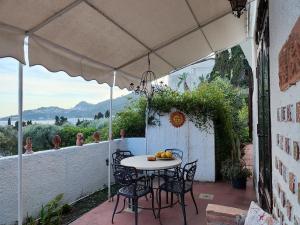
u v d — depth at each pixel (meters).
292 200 1.42
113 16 2.95
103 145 5.80
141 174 5.14
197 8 3.37
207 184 5.89
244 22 4.59
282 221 1.74
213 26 4.15
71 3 2.48
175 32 3.91
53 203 3.88
